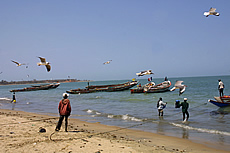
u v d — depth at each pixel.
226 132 10.81
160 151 7.80
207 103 22.48
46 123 12.87
